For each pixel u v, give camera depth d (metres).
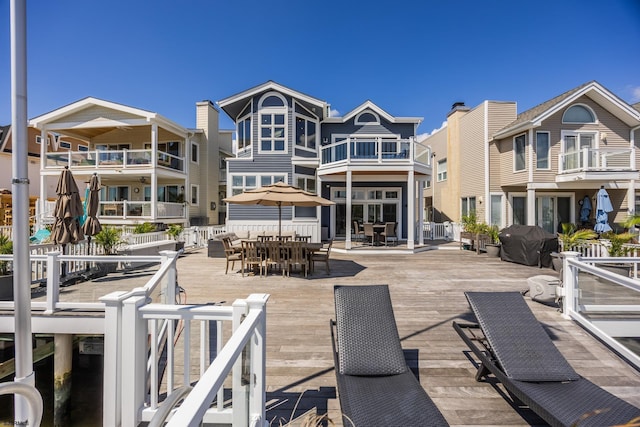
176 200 16.98
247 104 14.26
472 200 15.41
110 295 2.62
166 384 3.13
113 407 2.52
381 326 3.28
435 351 3.73
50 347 4.89
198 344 3.92
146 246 8.95
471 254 11.45
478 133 14.90
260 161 13.76
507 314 3.37
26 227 2.46
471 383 3.10
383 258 10.52
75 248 6.74
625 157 12.84
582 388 2.58
